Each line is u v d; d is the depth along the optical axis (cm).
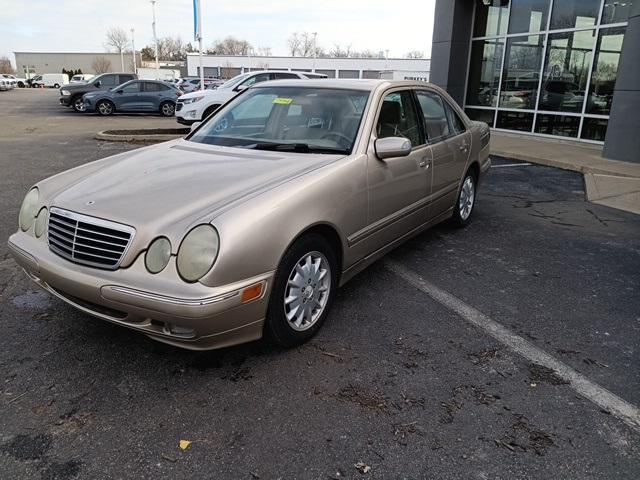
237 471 214
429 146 438
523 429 241
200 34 1761
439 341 320
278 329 287
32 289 381
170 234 251
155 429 237
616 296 391
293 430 238
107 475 210
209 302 242
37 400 255
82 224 271
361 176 338
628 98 912
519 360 300
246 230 255
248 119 406
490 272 435
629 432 241
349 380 277
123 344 308
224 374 280
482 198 706
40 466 214
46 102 3116
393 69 6631
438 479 211
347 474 213
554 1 1205
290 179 298
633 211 644
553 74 1233
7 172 827
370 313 355
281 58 7044
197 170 318
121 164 346
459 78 1477
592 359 303
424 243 510
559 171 913
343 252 331
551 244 512
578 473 215
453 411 253
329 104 385
